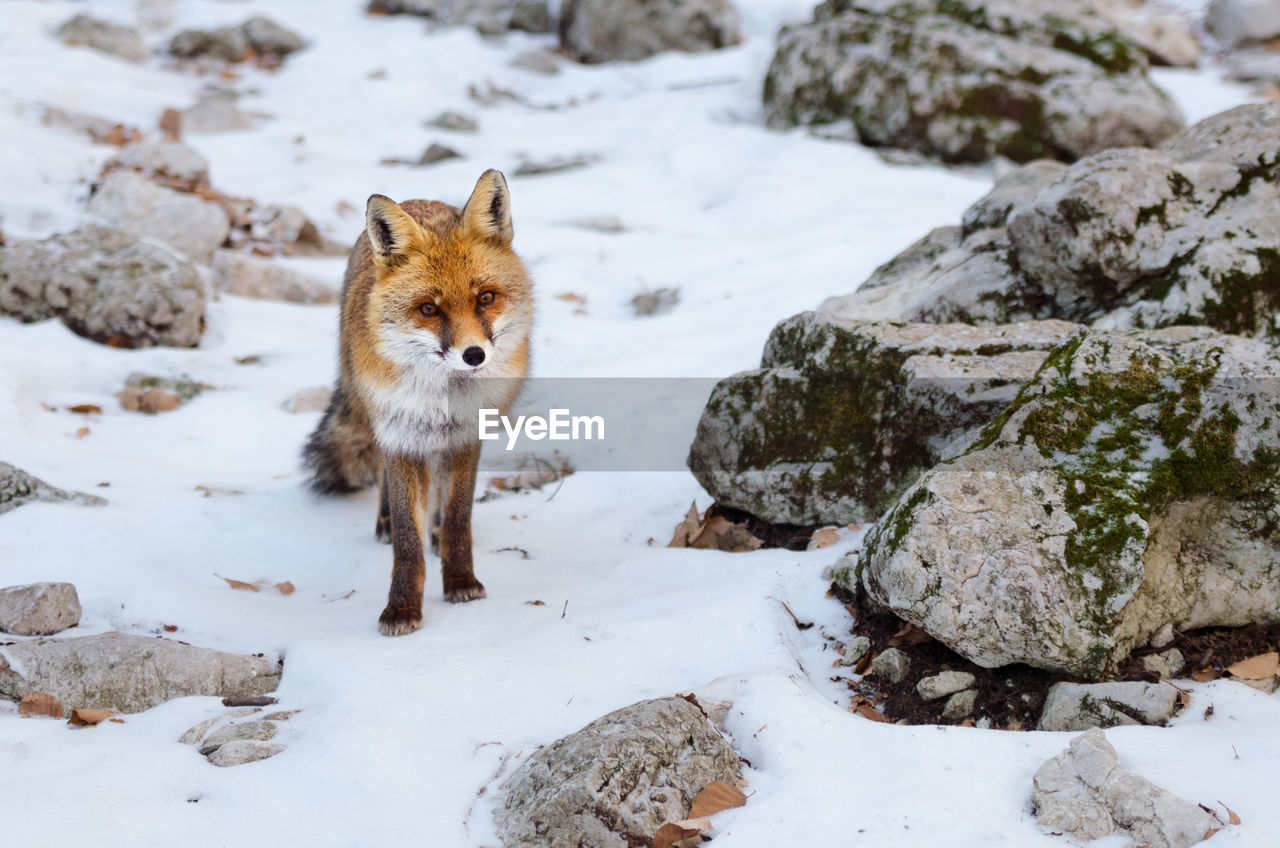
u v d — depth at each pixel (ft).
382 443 14.30
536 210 32.60
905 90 36.76
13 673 11.88
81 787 9.96
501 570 15.98
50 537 15.60
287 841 9.42
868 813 9.57
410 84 44.88
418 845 9.36
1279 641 12.45
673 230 31.12
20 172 30.14
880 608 13.09
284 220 30.53
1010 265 18.69
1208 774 9.59
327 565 16.35
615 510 18.22
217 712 11.78
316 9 53.93
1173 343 14.01
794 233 28.99
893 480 15.49
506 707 11.61
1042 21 38.37
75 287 24.11
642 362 22.06
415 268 13.84
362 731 10.80
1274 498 12.23
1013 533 11.79
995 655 11.58
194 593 14.57
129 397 21.89
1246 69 41.45
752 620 13.11
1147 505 12.05
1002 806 9.63
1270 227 16.99
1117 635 11.52
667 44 48.11
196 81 44.29
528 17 52.16
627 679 12.30
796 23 48.16
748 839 9.32
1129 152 17.90
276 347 24.95
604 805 9.46
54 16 46.39
